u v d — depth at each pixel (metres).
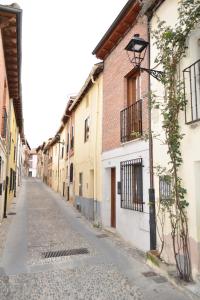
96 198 9.95
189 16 4.63
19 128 20.69
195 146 4.43
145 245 6.17
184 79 4.74
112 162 8.41
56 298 3.98
